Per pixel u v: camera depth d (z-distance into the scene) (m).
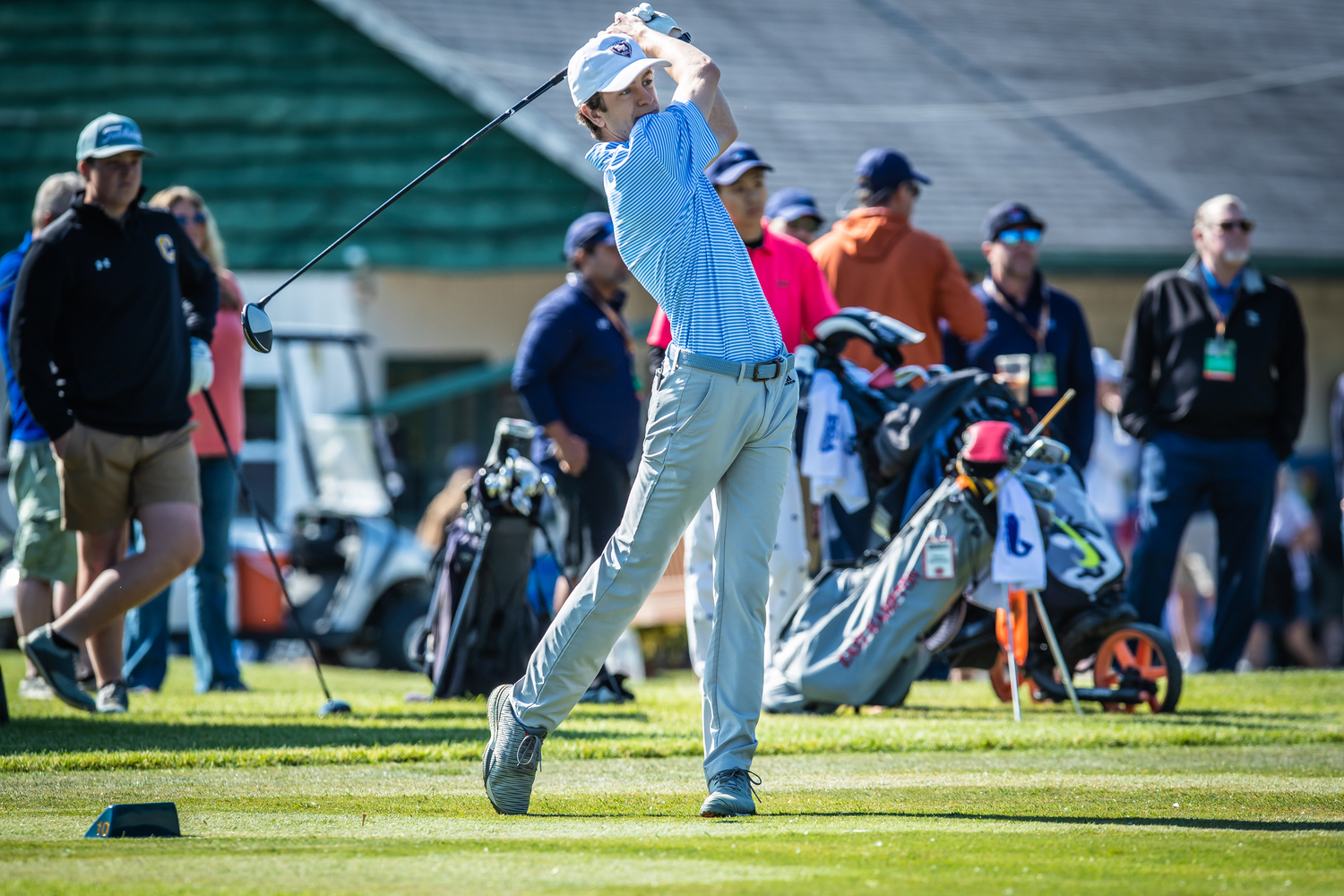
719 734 12.39
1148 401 29.36
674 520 12.35
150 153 19.73
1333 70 73.94
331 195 55.75
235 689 26.05
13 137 58.34
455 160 54.62
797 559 22.19
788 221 27.53
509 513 22.91
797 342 22.31
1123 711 21.98
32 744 16.72
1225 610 29.52
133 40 57.72
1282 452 29.41
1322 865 9.56
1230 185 60.56
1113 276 55.97
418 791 13.66
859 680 20.88
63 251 19.39
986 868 9.30
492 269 54.12
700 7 64.50
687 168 12.43
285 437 48.09
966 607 21.58
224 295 25.75
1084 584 21.83
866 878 8.95
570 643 12.34
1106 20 75.12
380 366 54.34
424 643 24.09
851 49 64.38
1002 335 28.45
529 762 12.27
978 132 59.50
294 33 56.28
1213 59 72.94
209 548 25.80
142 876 8.97
